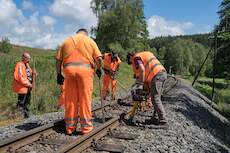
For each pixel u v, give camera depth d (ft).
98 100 50.78
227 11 92.12
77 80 24.40
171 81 93.20
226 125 57.41
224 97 103.86
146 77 28.68
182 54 401.08
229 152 29.60
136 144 23.20
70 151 18.94
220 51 123.54
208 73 278.26
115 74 48.88
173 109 41.63
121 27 227.61
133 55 29.35
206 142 28.96
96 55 25.03
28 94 36.06
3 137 24.17
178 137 26.81
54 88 57.16
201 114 50.42
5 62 62.28
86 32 25.46
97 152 20.84
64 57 24.88
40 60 71.97
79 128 26.09
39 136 22.84
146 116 33.88
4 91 51.11
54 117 33.63
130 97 51.52
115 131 26.37
